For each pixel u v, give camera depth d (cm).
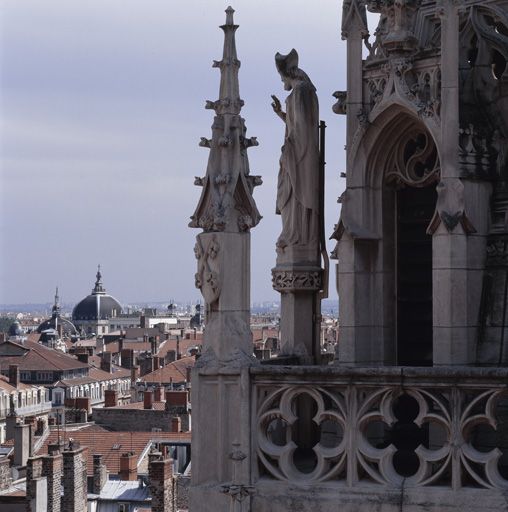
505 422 1482
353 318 1634
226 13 1504
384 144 1633
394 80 1585
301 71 1695
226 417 1436
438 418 1345
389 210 1653
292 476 1411
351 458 1384
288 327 1728
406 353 1650
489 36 1625
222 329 1444
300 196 1703
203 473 1444
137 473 10700
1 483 8875
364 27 1638
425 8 1706
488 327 1504
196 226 1481
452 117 1516
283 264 1733
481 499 1324
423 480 1355
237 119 1482
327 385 1393
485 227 1537
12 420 13812
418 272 1647
